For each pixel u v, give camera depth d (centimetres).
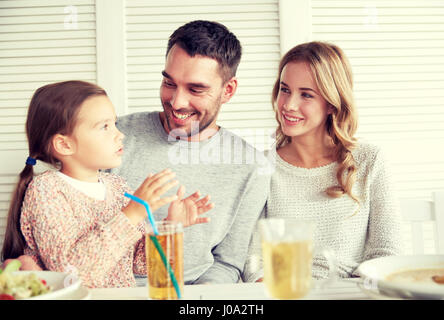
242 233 137
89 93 114
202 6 188
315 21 190
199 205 108
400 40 194
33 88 188
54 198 105
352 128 140
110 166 117
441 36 196
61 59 187
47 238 101
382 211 133
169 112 139
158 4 187
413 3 194
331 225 132
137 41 187
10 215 115
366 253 131
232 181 140
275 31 189
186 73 132
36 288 74
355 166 137
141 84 187
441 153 197
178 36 133
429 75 196
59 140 113
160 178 97
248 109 188
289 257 72
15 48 187
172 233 77
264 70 189
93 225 111
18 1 186
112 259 95
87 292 77
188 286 89
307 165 140
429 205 142
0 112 188
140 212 97
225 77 138
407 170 196
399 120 195
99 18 185
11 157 187
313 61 131
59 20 186
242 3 188
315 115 133
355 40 193
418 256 88
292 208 135
